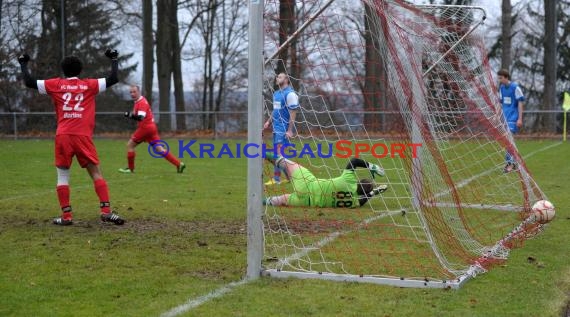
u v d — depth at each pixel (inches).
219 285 289.7
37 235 400.8
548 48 1747.0
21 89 1950.1
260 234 305.1
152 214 482.0
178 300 265.7
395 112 319.3
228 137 1515.7
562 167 817.5
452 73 482.3
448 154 489.4
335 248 359.3
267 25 328.2
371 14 309.4
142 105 753.6
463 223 409.4
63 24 1855.3
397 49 310.5
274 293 276.1
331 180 478.0
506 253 346.3
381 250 352.5
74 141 427.2
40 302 263.9
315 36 333.1
